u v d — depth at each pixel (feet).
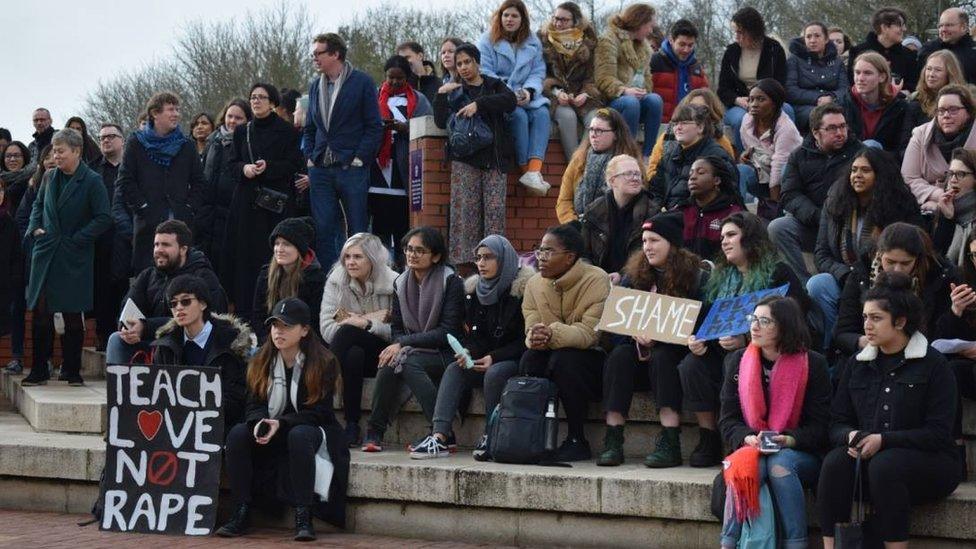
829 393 27.32
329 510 30.71
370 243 35.81
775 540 26.30
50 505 33.65
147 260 43.68
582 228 36.73
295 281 36.55
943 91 36.47
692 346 29.89
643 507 28.12
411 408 34.40
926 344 26.37
